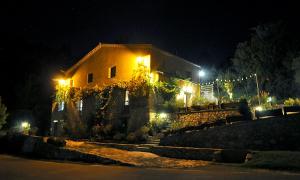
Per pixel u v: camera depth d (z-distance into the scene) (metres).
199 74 31.31
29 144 22.17
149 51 25.17
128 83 25.80
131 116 25.23
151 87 24.39
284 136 15.12
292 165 11.72
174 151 17.02
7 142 24.75
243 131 16.31
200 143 17.59
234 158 14.58
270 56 35.22
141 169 12.45
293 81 32.16
